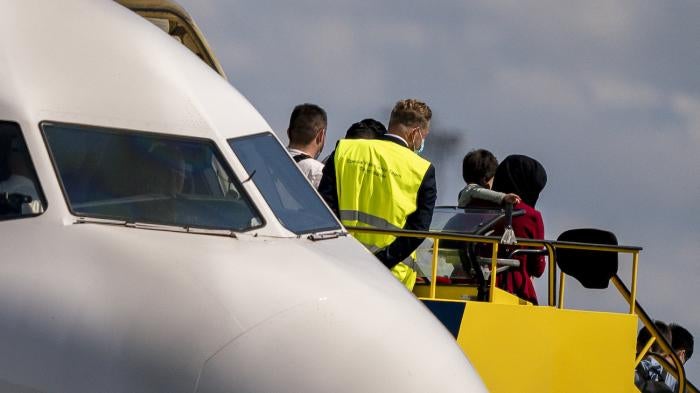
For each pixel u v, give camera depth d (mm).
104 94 22359
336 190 35656
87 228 20844
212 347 19594
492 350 35906
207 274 20406
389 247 35312
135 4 30922
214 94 23891
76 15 23406
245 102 24781
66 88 22125
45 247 20469
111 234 20844
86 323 19766
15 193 21000
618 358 36625
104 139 21891
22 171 21125
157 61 23344
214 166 22609
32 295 19984
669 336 45938
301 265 21359
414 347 20516
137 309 19891
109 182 21578
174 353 19547
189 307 19938
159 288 20109
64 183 21250
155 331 19719
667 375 45469
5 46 22203
